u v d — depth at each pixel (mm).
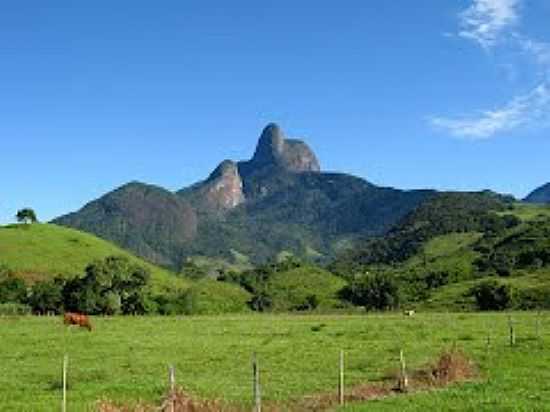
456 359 46344
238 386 42938
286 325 102000
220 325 104062
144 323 111188
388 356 58250
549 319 105938
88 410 33938
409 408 32781
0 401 37469
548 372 45969
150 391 40125
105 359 58625
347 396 38594
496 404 33594
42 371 50656
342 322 108312
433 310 183250
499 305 176375
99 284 167750
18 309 160000
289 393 40188
